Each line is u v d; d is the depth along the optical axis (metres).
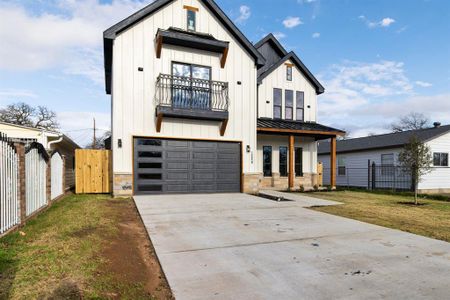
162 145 11.92
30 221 6.20
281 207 8.95
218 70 13.07
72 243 4.61
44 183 7.85
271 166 16.73
